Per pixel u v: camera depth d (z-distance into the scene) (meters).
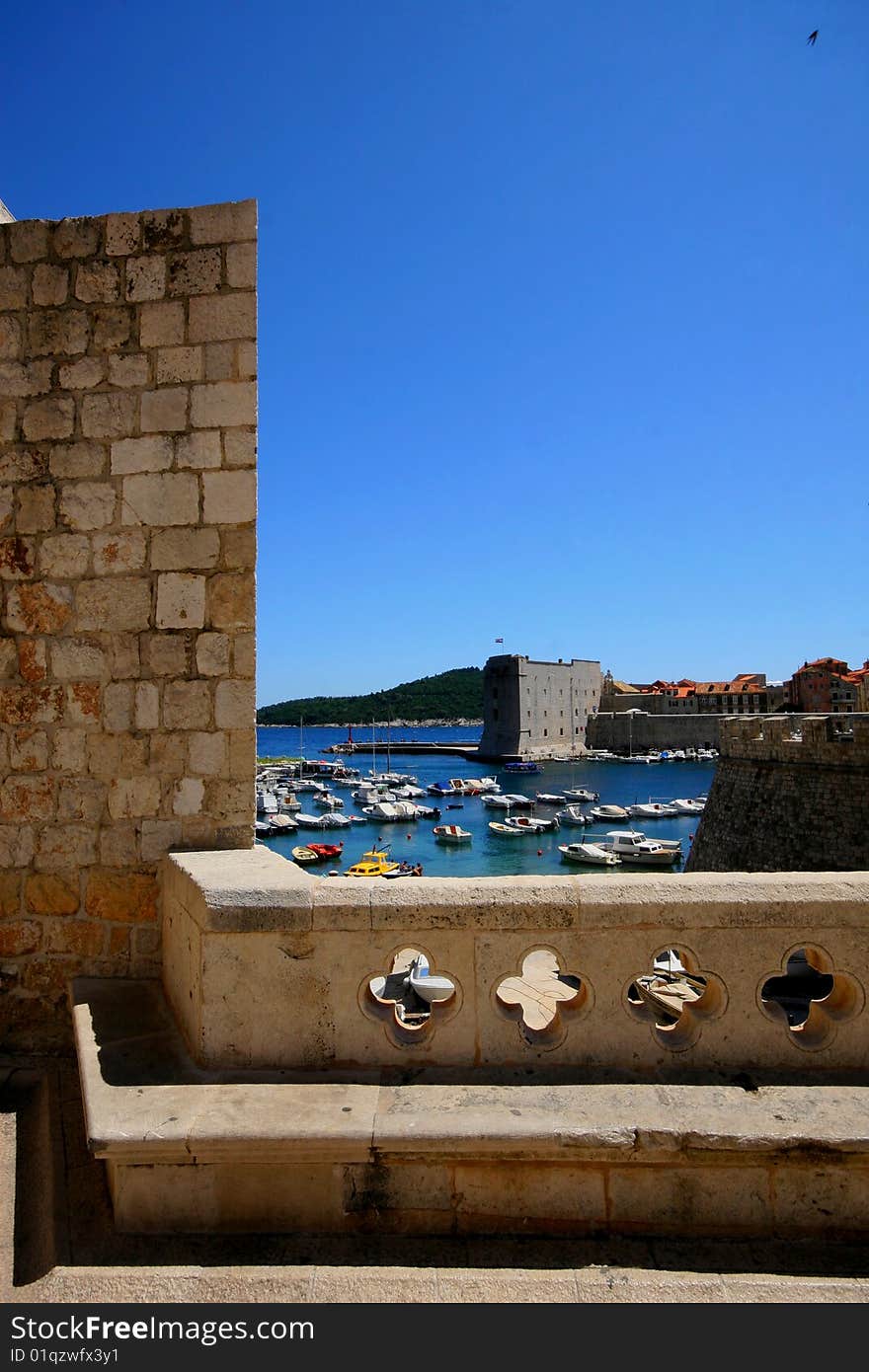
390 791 88.44
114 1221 3.23
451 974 3.63
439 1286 2.91
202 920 3.69
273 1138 3.11
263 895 3.68
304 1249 3.10
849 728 28.64
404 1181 3.21
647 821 69.44
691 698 142.00
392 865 48.62
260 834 63.75
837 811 27.95
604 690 153.88
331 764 125.25
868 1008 3.55
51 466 5.23
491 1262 3.03
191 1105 3.32
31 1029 5.02
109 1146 3.09
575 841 60.84
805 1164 3.15
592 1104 3.30
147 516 5.16
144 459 5.18
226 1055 3.64
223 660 5.07
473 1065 3.61
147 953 4.99
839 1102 3.32
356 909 3.64
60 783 5.11
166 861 4.86
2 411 5.28
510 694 124.19
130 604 5.14
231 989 3.66
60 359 5.27
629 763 119.31
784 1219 3.14
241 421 5.13
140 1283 2.92
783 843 29.75
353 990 3.64
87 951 5.04
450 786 93.62
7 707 5.17
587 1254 3.07
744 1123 3.16
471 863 53.22
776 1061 3.55
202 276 5.21
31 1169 3.74
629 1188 3.19
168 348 5.20
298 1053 3.63
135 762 5.08
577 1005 3.69
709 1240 3.14
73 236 5.32
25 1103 4.43
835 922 3.56
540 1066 3.59
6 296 5.32
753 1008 3.57
